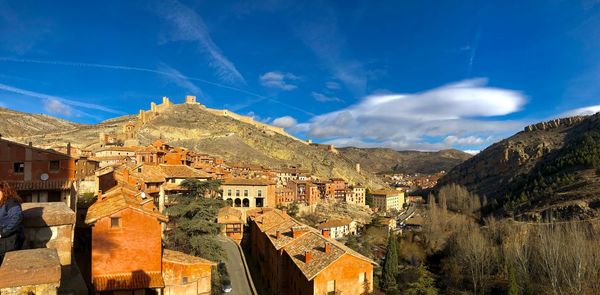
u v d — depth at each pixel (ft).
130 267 82.12
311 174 643.86
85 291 61.77
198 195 132.57
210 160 388.57
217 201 133.39
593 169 395.96
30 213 55.88
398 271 198.49
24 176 106.22
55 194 106.32
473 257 209.77
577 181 379.55
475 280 196.85
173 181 196.24
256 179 297.33
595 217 289.74
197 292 90.68
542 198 379.96
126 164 205.36
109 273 80.59
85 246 91.25
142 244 83.10
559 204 342.64
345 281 114.83
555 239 187.52
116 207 82.28
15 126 606.96
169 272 87.51
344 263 115.03
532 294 174.60
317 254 121.08
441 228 302.86
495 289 192.24
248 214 231.50
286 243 135.23
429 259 264.52
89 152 316.19
